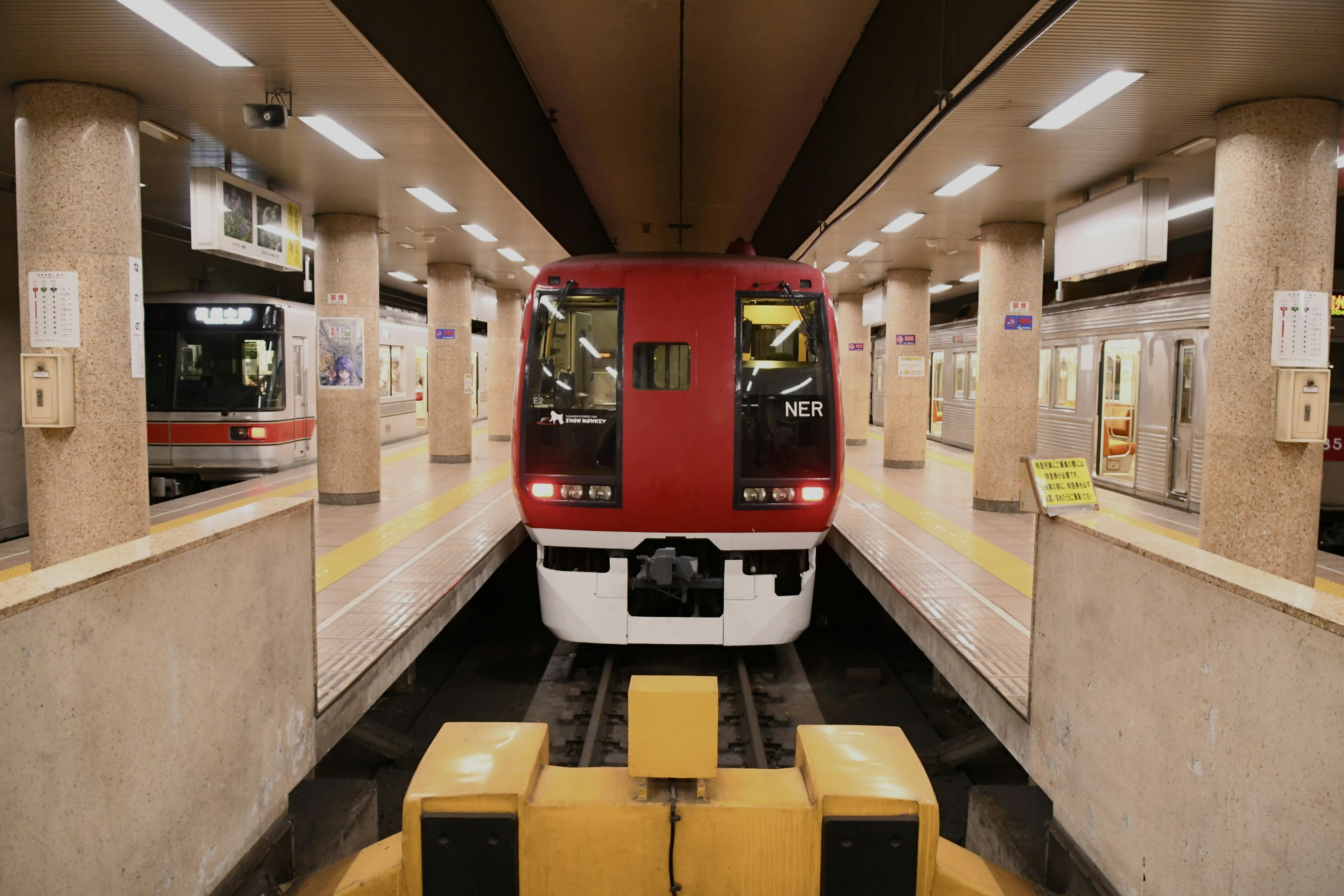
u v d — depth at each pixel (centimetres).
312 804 376
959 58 476
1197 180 694
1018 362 875
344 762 533
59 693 206
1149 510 891
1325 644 185
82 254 475
